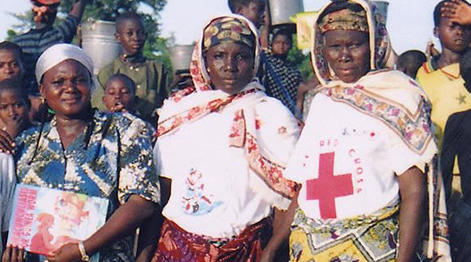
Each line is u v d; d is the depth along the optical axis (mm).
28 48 4484
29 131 3008
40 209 2887
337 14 2742
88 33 4938
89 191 2885
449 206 3496
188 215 2920
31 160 2949
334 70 2777
